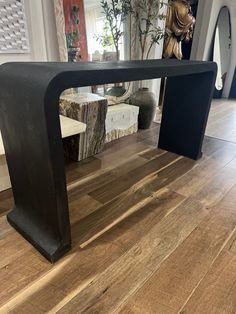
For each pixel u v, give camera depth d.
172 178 1.52
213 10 3.21
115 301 0.78
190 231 1.08
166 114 1.83
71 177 1.50
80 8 1.78
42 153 0.78
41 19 1.54
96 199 1.29
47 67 0.77
